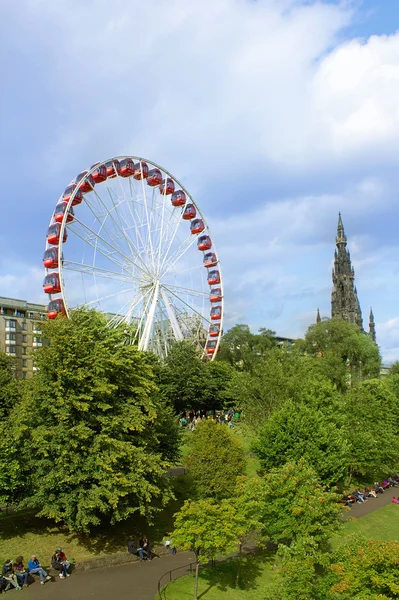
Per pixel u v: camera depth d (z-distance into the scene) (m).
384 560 25.80
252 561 42.28
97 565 39.09
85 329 46.81
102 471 40.84
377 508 60.47
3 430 42.56
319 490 40.00
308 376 77.19
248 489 39.62
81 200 83.31
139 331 94.38
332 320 147.50
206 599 34.91
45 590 34.56
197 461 49.75
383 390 91.88
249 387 72.88
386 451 69.81
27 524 44.94
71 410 42.94
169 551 42.97
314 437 54.62
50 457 42.25
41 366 44.50
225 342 156.50
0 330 143.38
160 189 100.75
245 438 75.81
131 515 48.31
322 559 30.41
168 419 54.78
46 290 78.50
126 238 89.25
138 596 33.88
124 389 47.06
